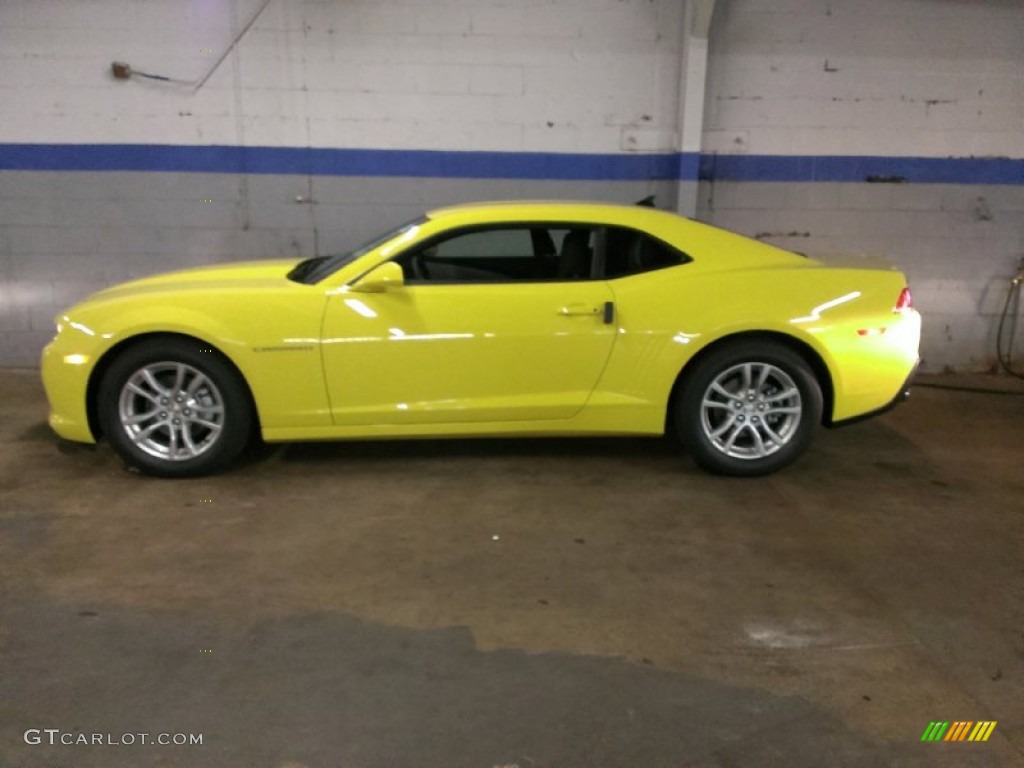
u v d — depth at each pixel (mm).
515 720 2768
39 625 3318
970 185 7598
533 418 4824
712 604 3516
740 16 7250
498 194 7523
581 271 4848
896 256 7727
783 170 7535
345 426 4777
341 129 7336
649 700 2875
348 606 3479
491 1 7176
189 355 4652
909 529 4277
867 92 7426
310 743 2656
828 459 5344
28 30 7051
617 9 7227
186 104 7230
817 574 3789
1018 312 7816
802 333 4715
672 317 4727
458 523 4293
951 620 3412
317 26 7156
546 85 7348
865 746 2662
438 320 4680
